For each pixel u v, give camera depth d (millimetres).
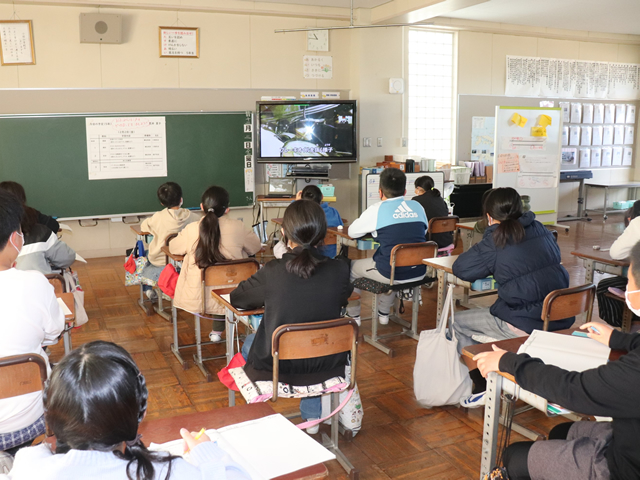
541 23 7781
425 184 4559
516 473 1538
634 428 1282
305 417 2434
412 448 2418
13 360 1571
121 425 799
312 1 6238
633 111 9414
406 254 3400
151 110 6121
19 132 5609
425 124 7805
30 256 2771
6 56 5527
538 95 8477
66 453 804
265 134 6473
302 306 1959
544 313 2275
